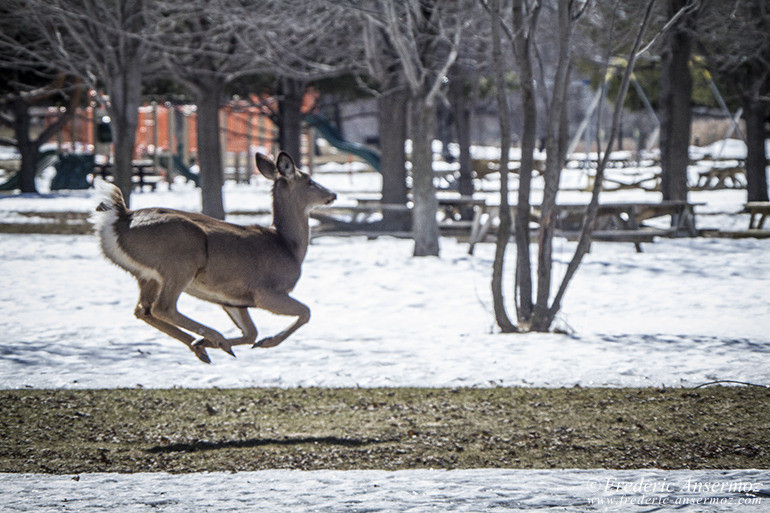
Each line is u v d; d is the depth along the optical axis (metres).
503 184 26.98
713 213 71.06
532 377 21.62
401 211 56.22
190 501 12.98
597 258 44.72
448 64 43.53
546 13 48.19
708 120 182.62
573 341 25.56
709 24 48.88
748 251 47.38
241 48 54.94
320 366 22.77
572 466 15.33
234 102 92.75
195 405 19.39
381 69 50.38
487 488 13.64
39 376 21.56
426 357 23.73
